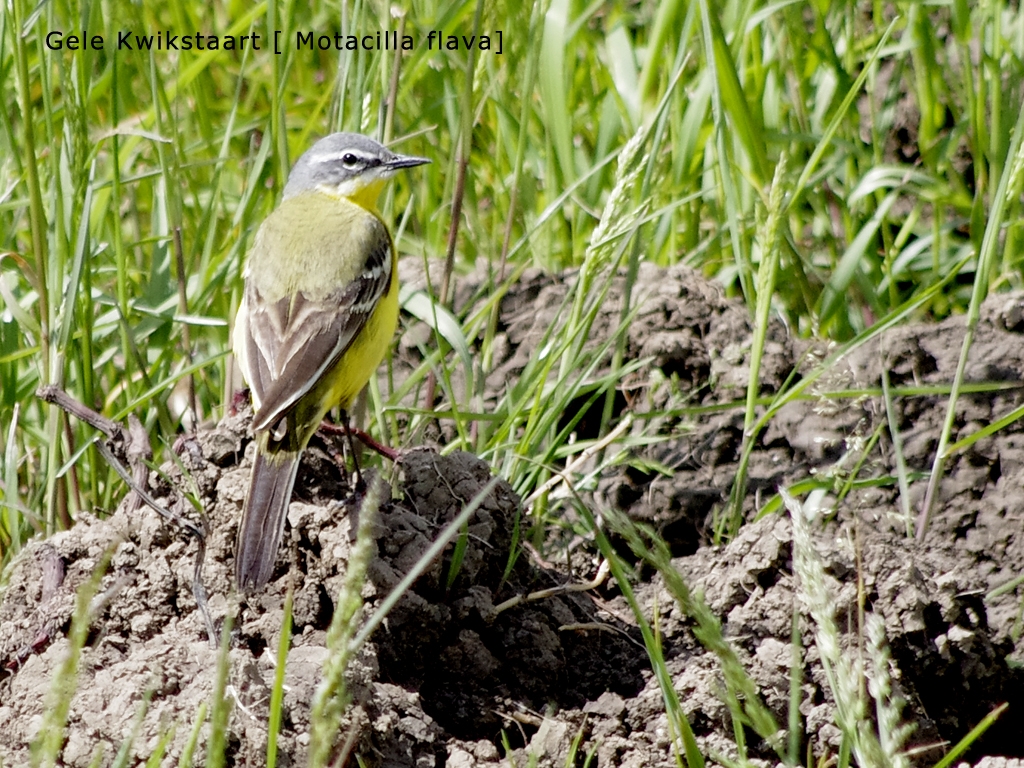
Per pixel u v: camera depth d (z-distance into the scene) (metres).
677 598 6.63
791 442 11.42
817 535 9.47
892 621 8.96
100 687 7.91
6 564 10.64
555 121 13.17
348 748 7.13
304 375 9.92
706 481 11.34
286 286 10.41
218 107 15.64
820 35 14.50
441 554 9.13
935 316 13.43
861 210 14.36
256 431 9.18
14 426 11.02
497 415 10.91
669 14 13.34
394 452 10.01
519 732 8.91
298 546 9.09
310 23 15.95
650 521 11.19
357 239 10.70
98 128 14.48
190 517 9.31
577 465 10.79
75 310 11.23
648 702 8.77
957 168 14.85
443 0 15.05
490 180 14.91
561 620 9.37
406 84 13.77
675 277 12.31
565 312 12.46
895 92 14.61
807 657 8.77
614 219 10.06
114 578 9.19
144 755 7.59
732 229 11.59
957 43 13.75
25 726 7.93
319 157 11.91
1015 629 9.77
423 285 12.98
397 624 8.86
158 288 12.82
